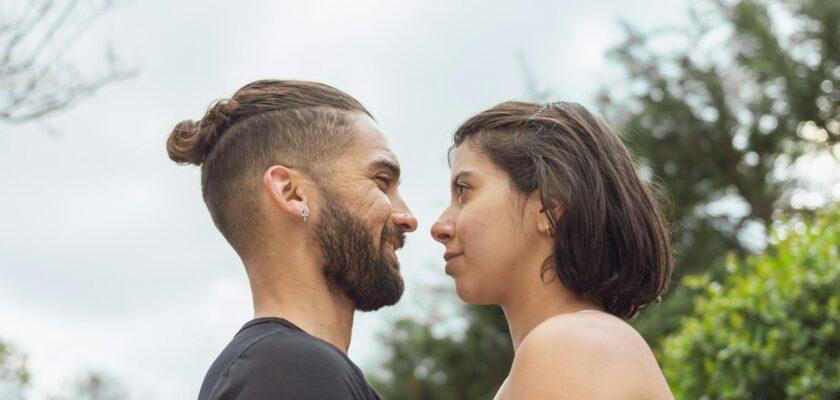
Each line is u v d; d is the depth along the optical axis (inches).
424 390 485.7
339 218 76.8
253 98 80.5
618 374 67.0
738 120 484.7
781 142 477.7
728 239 462.3
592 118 81.3
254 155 77.7
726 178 485.7
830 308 177.8
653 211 80.9
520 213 77.6
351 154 78.2
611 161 79.2
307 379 66.6
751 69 485.4
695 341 194.4
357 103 82.4
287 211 75.9
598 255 75.6
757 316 187.8
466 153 81.0
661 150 486.3
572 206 75.7
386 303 80.1
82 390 258.5
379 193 78.5
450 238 80.7
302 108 79.2
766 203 473.1
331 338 77.2
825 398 171.8
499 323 485.4
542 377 67.6
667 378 200.2
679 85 490.9
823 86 468.4
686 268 443.5
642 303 79.7
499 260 77.7
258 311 77.4
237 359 68.9
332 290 77.9
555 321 70.7
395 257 80.3
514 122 80.5
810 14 465.4
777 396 181.6
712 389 188.4
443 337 488.1
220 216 79.6
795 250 194.9
